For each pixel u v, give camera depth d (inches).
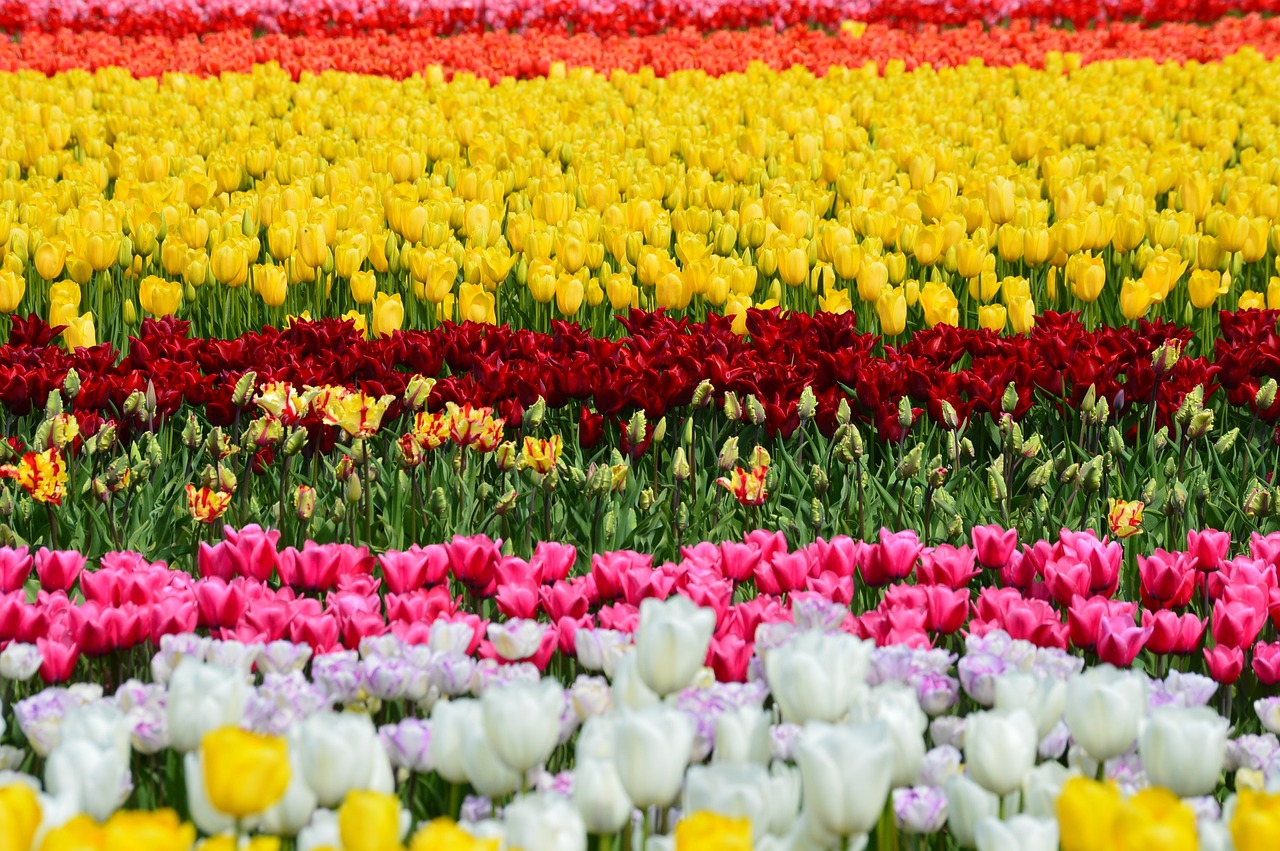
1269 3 932.6
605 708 139.3
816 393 274.8
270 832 109.0
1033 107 589.3
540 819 100.9
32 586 204.2
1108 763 139.0
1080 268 319.0
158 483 245.4
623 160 475.5
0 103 575.5
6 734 161.5
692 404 249.3
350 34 876.0
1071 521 243.6
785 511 243.9
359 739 106.5
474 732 117.9
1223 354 276.5
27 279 354.0
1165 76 690.2
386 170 454.0
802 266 331.3
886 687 125.1
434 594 174.4
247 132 513.3
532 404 253.0
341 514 217.2
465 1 898.1
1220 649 166.4
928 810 122.7
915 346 286.7
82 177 428.5
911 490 245.4
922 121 556.4
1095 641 165.6
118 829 83.6
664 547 233.5
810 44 779.4
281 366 270.5
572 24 875.4
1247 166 448.1
